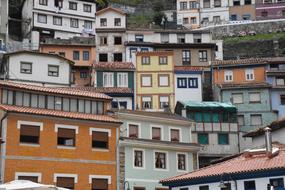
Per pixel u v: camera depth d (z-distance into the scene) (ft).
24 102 176.35
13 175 163.12
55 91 182.91
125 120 195.00
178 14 449.89
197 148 204.44
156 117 201.36
